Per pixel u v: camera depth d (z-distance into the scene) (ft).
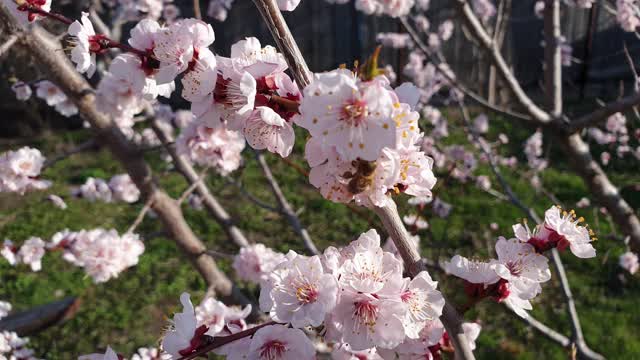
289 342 4.31
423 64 21.80
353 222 22.89
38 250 12.35
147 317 18.34
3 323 17.10
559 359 14.92
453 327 4.38
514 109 22.34
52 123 33.86
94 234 11.39
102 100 8.09
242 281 19.03
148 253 21.61
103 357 4.77
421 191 4.01
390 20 34.45
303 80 3.84
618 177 21.75
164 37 4.26
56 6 10.50
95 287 19.75
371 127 3.40
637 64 13.30
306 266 4.04
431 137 19.67
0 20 7.72
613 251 18.94
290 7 4.60
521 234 4.86
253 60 4.19
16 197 25.93
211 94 4.09
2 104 32.30
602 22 29.68
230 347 4.66
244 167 14.33
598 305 17.15
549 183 24.03
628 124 21.11
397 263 4.08
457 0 9.40
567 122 9.85
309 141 3.63
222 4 16.88
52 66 8.38
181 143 10.92
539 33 30.09
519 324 16.33
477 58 31.63
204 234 22.77
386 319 3.83
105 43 4.71
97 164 29.66
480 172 24.57
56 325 17.84
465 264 4.54
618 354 15.03
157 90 4.75
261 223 23.22
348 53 36.37
